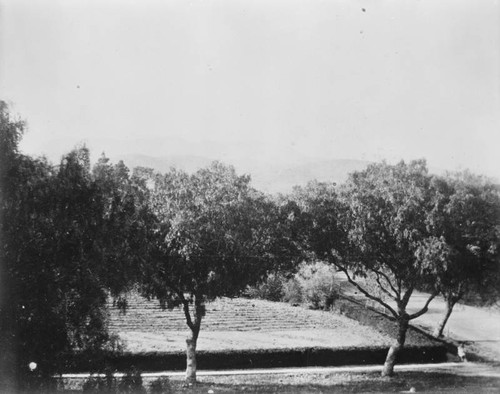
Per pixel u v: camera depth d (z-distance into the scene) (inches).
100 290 855.1
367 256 1174.3
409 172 1145.4
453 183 1150.3
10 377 778.2
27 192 799.7
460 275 1144.8
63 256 822.5
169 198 1071.0
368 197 1125.1
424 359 1385.3
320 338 1472.7
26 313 798.5
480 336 1540.4
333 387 1098.1
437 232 1099.3
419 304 1950.1
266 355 1285.7
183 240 1056.8
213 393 1028.5
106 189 881.5
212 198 1085.8
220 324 1604.3
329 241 1207.6
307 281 1972.2
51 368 813.9
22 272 799.1
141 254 944.3
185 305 1136.2
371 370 1270.9
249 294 2023.9
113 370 885.2
